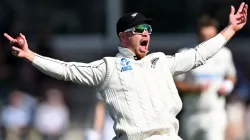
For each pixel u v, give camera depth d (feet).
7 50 163.22
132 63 61.62
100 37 172.96
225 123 94.89
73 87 156.35
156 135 60.64
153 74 61.67
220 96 93.86
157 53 62.90
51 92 142.92
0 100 153.58
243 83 153.48
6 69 160.86
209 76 93.04
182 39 170.30
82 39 173.58
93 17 174.09
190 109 94.27
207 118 93.86
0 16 171.94
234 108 137.90
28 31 171.63
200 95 93.30
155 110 60.80
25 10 173.47
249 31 169.07
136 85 61.05
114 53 169.68
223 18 167.84
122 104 60.95
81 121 153.17
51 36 169.68
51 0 174.60
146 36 61.93
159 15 173.78
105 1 173.78
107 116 103.76
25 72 158.40
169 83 61.87
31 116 144.05
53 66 60.13
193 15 172.96
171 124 61.11
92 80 61.26
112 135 103.76
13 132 143.74
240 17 63.77
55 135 142.72
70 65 60.90
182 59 62.49
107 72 61.16
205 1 172.24
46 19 174.09
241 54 166.30
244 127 139.64
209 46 62.80
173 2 173.06
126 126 60.75
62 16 175.11
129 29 61.62
